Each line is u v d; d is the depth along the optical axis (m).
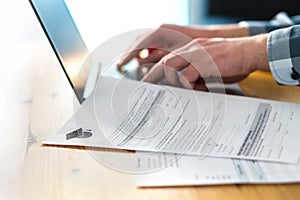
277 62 0.64
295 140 0.51
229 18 1.99
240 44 0.67
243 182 0.44
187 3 1.95
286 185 0.43
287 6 1.94
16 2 1.15
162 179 0.45
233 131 0.53
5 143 0.54
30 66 0.82
